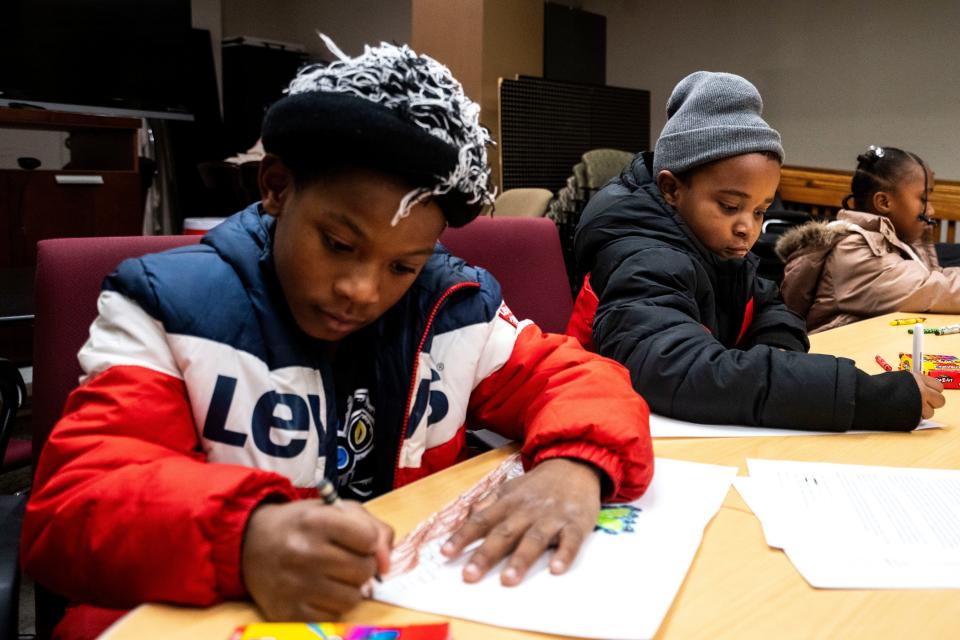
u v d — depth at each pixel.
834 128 4.41
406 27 6.17
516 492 0.65
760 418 0.94
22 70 3.80
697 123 1.27
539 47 4.22
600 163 3.39
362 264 0.63
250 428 0.72
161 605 0.52
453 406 0.87
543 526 0.60
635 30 5.16
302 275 0.65
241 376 0.71
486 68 3.92
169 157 5.26
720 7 4.76
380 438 0.82
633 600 0.53
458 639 0.48
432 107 0.61
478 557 0.57
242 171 3.72
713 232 1.29
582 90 4.20
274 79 6.44
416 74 0.62
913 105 4.10
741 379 0.94
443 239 1.30
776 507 0.69
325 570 0.49
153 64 4.28
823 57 4.40
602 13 5.30
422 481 0.74
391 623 0.50
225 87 6.49
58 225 3.55
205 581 0.51
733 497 0.72
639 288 1.16
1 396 1.13
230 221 0.79
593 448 0.71
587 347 1.29
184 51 4.40
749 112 1.28
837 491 0.73
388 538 0.53
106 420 0.63
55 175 3.51
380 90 0.60
